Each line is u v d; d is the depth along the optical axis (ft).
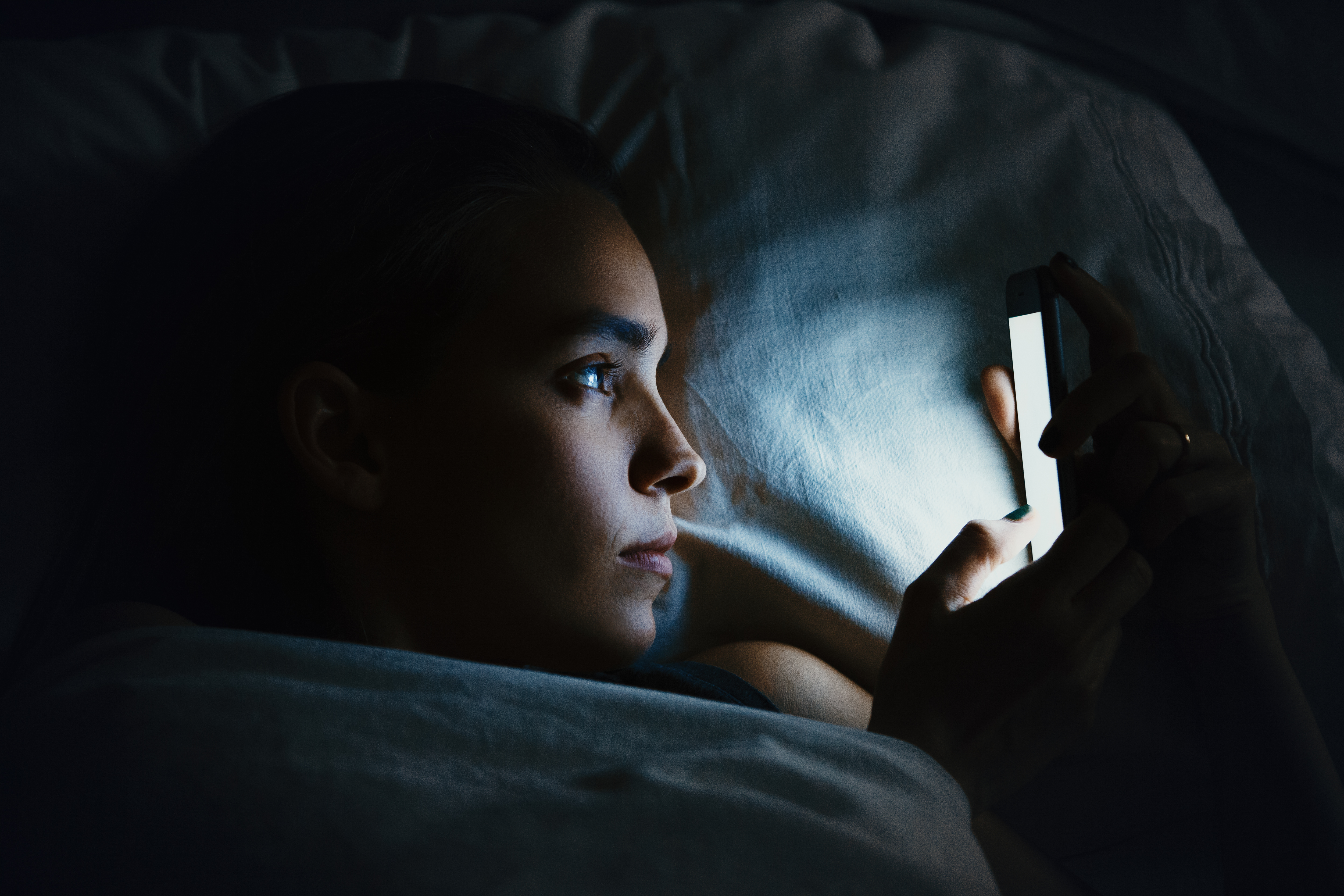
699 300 2.96
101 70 3.05
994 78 3.41
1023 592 2.03
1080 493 2.41
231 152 2.47
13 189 2.80
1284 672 2.33
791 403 2.87
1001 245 2.97
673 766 1.32
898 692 1.99
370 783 1.22
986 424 2.76
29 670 1.87
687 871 1.16
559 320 2.06
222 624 2.17
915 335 2.87
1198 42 3.74
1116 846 2.56
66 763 1.25
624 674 2.51
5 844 1.20
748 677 2.65
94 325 2.69
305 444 2.03
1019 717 1.93
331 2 3.86
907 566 2.74
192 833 1.16
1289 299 3.98
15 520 2.62
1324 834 2.12
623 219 2.32
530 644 2.08
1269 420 2.71
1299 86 3.81
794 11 3.50
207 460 2.20
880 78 3.26
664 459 2.13
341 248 2.13
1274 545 2.60
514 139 2.31
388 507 2.08
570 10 3.62
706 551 2.87
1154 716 2.46
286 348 2.14
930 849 1.32
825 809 1.30
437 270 2.08
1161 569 2.40
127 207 2.86
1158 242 3.01
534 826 1.18
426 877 1.11
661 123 3.16
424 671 1.46
